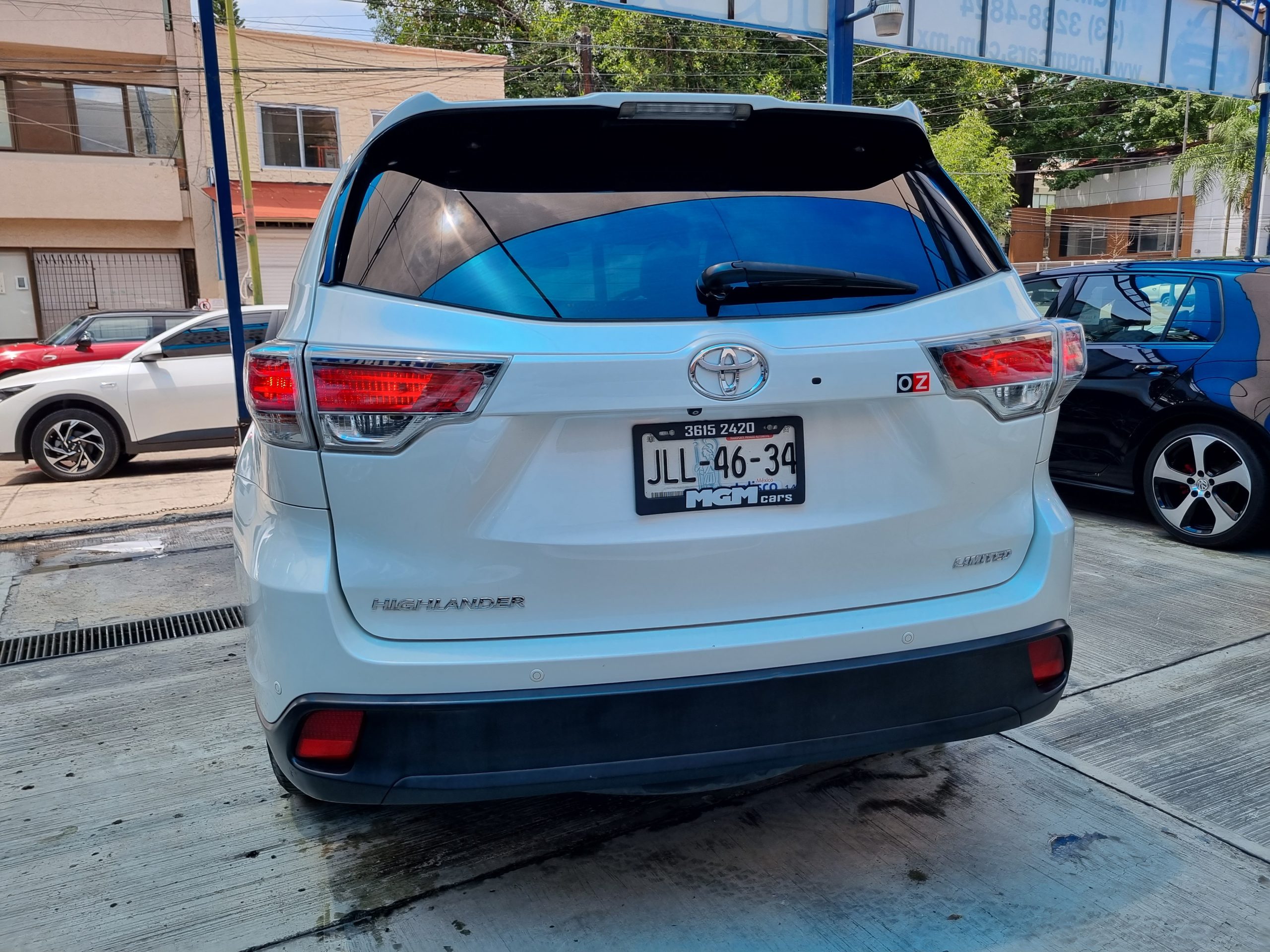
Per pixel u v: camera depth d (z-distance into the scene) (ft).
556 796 8.61
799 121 6.64
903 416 6.19
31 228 63.05
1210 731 9.55
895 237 6.62
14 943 6.63
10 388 26.50
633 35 80.74
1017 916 6.73
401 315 5.74
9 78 61.31
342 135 70.90
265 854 7.72
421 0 104.83
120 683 11.42
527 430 5.65
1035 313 6.81
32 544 18.62
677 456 5.87
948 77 94.27
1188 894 6.95
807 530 6.08
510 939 6.59
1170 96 108.47
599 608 5.86
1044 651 6.61
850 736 6.12
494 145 6.35
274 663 5.87
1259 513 14.88
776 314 5.99
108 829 8.13
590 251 6.01
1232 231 106.73
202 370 27.48
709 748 5.89
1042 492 6.86
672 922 6.74
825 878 7.23
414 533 5.67
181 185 66.59
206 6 20.68
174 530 19.71
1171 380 15.75
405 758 5.69
